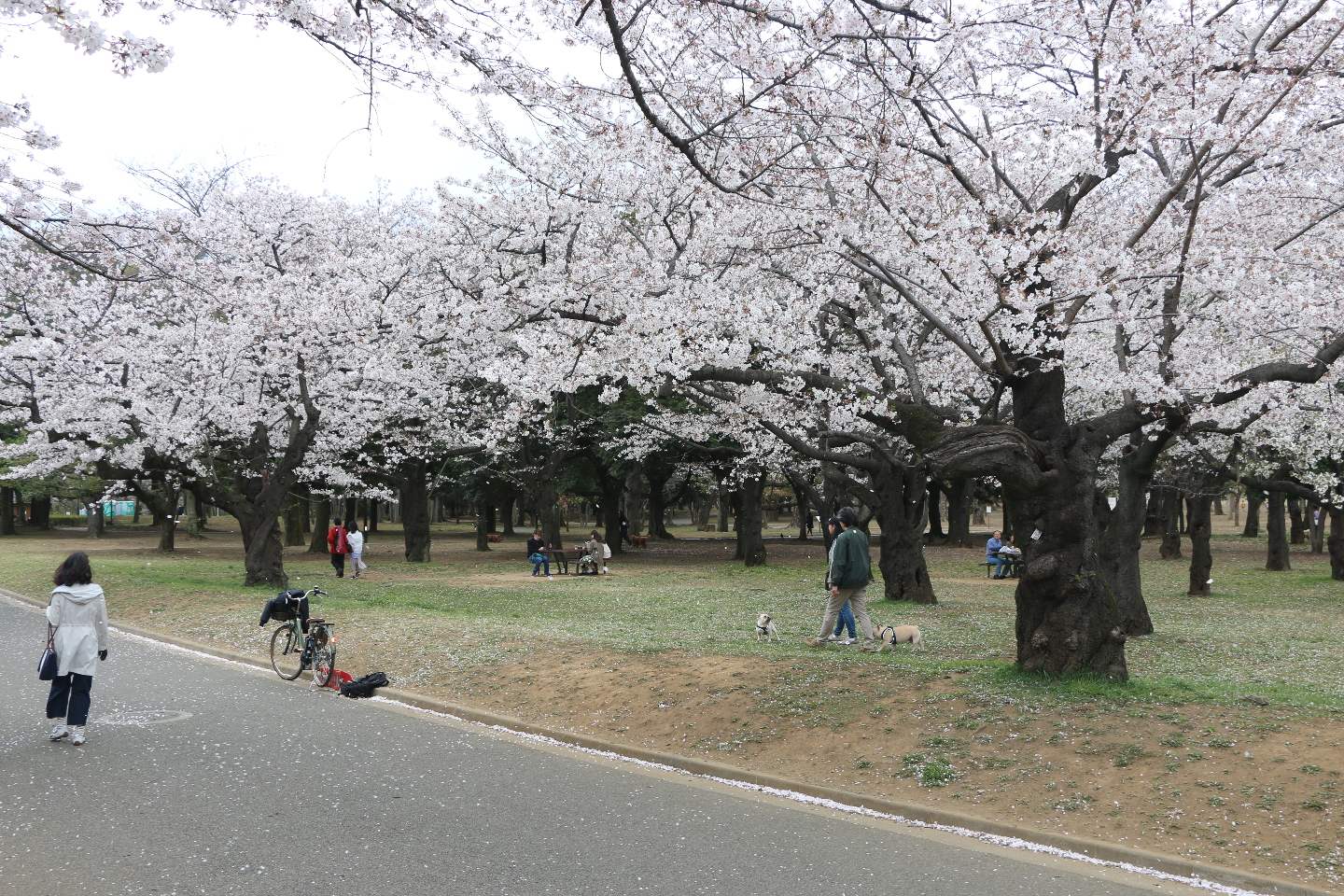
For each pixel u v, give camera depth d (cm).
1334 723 658
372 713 944
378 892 468
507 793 657
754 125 832
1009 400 1670
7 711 906
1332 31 836
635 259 1088
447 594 2109
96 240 921
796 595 2086
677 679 948
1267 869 498
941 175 903
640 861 523
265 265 1852
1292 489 2288
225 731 835
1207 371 905
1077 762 645
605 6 585
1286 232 1113
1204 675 1012
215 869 496
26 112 576
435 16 557
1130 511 1405
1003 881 502
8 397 1783
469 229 1307
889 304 1372
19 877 480
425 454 2823
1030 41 886
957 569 3027
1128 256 832
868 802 637
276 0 502
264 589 1972
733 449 2972
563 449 3200
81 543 4256
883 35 725
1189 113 802
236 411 1962
